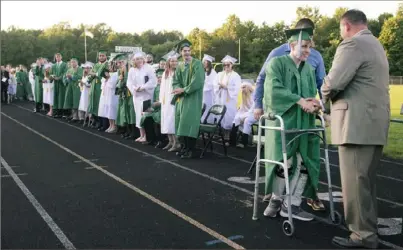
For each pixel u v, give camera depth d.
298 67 4.98
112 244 4.44
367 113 4.08
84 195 6.20
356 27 4.22
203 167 8.00
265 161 4.89
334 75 4.08
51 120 16.31
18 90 27.09
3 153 9.58
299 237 4.57
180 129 8.67
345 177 4.25
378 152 4.21
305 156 4.91
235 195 6.17
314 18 61.59
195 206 5.66
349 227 4.35
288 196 4.57
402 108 6.80
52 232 4.78
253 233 4.69
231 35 78.06
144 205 5.72
